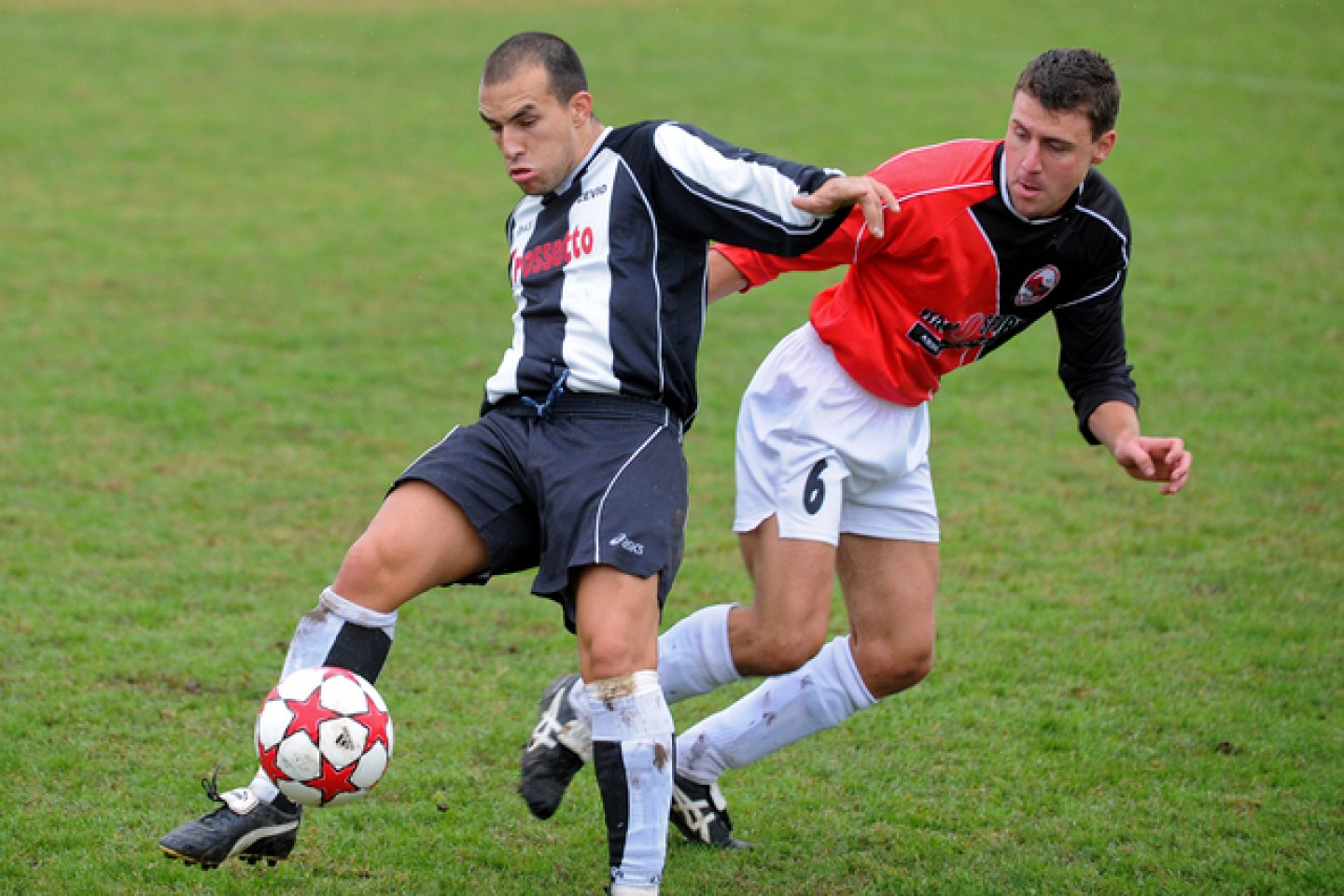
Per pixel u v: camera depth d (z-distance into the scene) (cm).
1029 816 1573
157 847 1433
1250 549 2502
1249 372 3616
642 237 1324
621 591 1246
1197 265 4609
